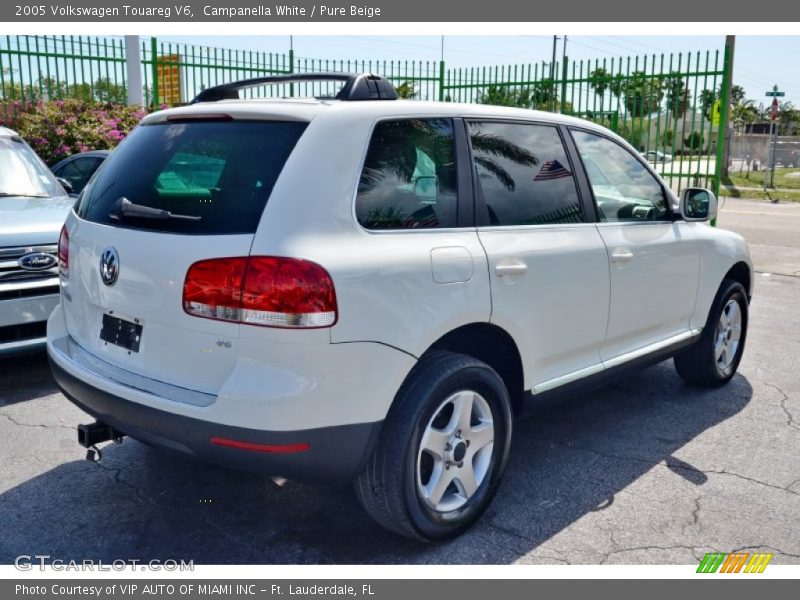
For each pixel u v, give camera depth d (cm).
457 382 316
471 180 343
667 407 508
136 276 304
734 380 567
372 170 305
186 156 317
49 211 546
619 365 429
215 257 280
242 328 274
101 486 379
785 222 1767
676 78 1193
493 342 358
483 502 343
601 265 399
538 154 386
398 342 293
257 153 299
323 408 277
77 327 352
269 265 271
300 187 285
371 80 335
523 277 349
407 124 326
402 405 303
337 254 281
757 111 7469
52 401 490
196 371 289
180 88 1323
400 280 295
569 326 384
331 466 287
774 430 470
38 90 1208
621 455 429
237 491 377
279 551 326
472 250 327
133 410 298
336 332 275
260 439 272
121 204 323
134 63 1239
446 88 1430
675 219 480
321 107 307
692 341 501
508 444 351
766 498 380
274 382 271
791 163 4100
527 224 366
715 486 392
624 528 349
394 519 310
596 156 427
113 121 1170
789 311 800
